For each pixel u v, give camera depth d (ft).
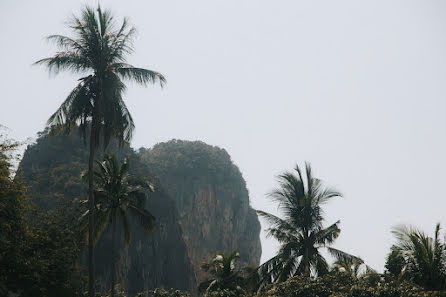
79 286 130.93
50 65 101.86
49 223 121.90
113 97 102.83
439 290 93.91
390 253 117.39
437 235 97.76
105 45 104.37
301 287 105.81
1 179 99.40
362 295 97.66
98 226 142.31
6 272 97.55
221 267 174.40
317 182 122.21
